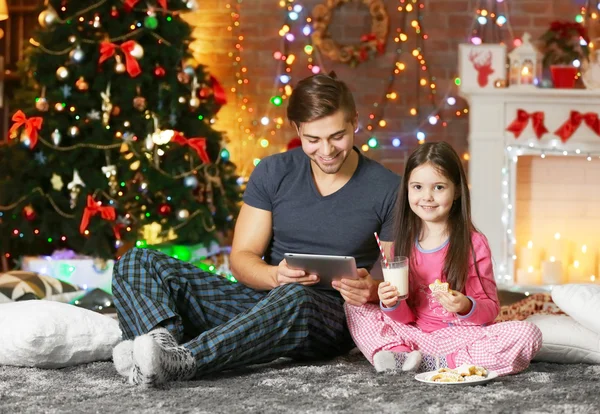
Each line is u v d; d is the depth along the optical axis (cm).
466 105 618
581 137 582
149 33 514
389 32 620
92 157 501
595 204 598
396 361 263
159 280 273
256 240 299
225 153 541
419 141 619
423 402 217
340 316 283
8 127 609
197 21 625
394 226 283
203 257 534
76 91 503
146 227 538
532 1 616
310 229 292
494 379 248
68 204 501
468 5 617
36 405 219
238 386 240
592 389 235
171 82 518
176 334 260
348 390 233
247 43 625
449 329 267
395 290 262
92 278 493
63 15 511
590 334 285
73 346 278
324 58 621
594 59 584
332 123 266
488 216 588
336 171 276
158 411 208
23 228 492
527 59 584
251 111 624
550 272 584
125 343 248
